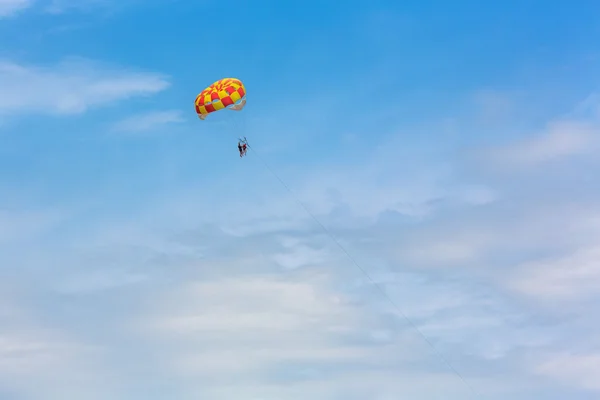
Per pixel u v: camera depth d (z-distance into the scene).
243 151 129.88
